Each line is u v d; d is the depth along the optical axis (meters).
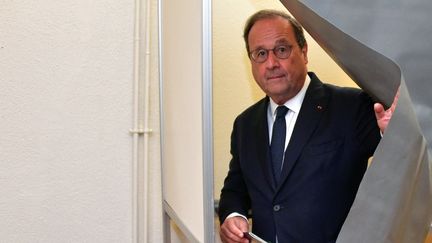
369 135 1.22
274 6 1.79
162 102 1.74
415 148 0.73
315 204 1.20
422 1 0.80
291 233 1.22
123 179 1.83
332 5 0.81
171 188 1.58
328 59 1.76
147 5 1.82
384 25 0.80
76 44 1.75
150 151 1.86
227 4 1.76
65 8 1.73
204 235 1.00
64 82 1.75
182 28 1.25
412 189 0.76
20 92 1.70
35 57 1.71
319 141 1.24
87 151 1.79
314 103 1.29
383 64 0.82
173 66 1.44
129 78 1.82
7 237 1.72
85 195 1.79
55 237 1.76
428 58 0.80
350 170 1.22
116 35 1.79
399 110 0.73
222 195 1.48
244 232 1.27
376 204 0.75
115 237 1.83
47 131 1.74
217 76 1.75
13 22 1.68
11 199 1.71
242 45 1.77
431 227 0.84
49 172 1.75
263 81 1.32
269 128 1.38
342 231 0.76
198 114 1.05
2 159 1.70
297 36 1.30
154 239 1.88
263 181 1.31
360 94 1.29
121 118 1.82
